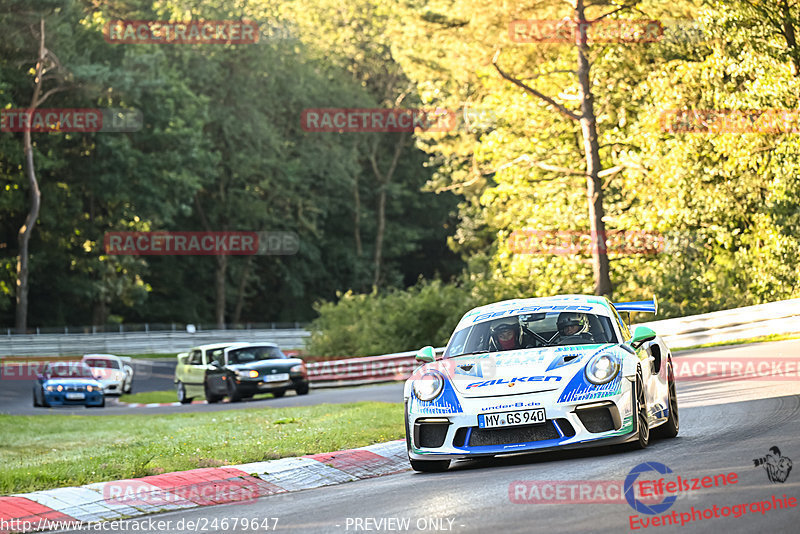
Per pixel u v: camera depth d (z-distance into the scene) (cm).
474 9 10300
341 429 4044
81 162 18625
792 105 8775
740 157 9281
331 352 11612
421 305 11138
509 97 12038
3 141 17138
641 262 11050
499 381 2622
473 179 12525
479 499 2069
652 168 10338
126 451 3866
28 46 16512
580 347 2742
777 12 9069
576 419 2528
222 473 2992
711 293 9831
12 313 19325
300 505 2372
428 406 2673
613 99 11150
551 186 12119
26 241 17288
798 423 2859
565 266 11456
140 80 17450
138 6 19275
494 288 11288
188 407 8019
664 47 10169
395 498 2253
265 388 8162
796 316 7219
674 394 3042
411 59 11012
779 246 9200
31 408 8850
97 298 19225
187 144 18925
